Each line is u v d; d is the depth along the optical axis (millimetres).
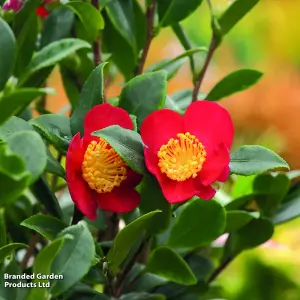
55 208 1161
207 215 1153
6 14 1146
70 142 1074
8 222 1234
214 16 1228
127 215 1206
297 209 1253
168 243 1165
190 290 1254
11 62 1078
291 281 1670
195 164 1074
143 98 1124
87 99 1108
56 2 1215
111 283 1152
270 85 2904
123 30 1242
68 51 1117
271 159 1085
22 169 978
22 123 1078
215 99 1251
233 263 1695
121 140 1063
